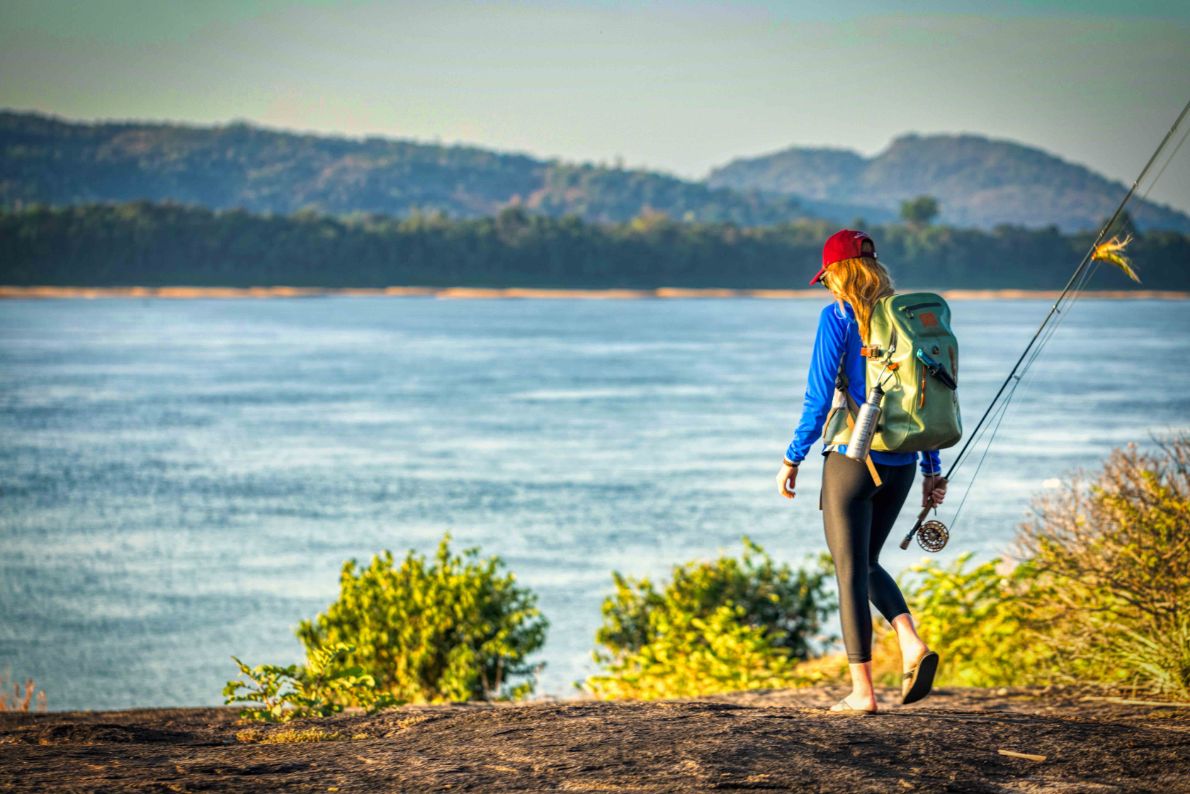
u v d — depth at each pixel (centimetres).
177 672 4266
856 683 1327
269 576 5922
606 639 3281
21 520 7644
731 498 8288
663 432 12700
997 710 1655
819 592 3406
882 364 1250
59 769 1120
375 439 12206
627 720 1276
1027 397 15600
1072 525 2027
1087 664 1912
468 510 7881
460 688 2853
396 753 1164
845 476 1289
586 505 8019
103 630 4878
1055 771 1114
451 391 18088
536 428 13175
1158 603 1856
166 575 5950
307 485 9075
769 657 2522
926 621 2317
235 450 11319
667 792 1009
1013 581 2223
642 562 6109
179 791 1023
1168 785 1078
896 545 5909
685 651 2552
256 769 1103
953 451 10119
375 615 2952
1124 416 13150
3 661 4431
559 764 1088
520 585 5541
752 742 1154
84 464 10369
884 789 1031
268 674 1645
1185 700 1670
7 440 12169
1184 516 1878
